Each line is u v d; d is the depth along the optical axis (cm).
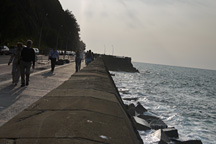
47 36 10050
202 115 2064
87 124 214
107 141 185
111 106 329
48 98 356
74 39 14538
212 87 7056
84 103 313
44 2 12194
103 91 470
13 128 203
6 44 5516
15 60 910
